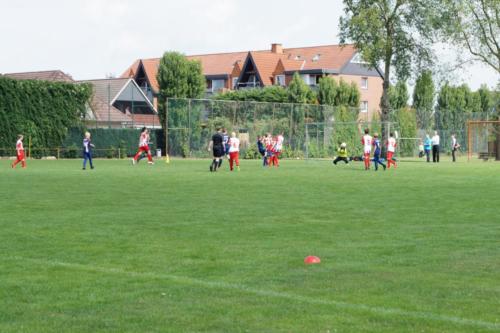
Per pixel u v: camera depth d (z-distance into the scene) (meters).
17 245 13.07
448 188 26.45
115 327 7.83
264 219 16.84
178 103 59.94
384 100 64.56
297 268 10.95
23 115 59.34
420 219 16.86
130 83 86.00
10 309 8.55
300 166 46.41
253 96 81.62
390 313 8.33
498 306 8.68
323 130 65.00
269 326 7.84
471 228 15.30
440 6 61.41
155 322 8.00
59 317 8.22
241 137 62.09
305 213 18.06
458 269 10.88
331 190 25.38
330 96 80.56
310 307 8.60
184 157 60.22
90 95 63.94
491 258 11.77
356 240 13.68
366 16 60.69
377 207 19.53
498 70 61.88
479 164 50.66
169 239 13.78
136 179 31.12
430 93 92.69
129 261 11.52
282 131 63.84
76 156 62.19
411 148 69.12
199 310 8.49
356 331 7.64
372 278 10.23
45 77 82.62
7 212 18.20
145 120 87.38
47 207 19.39
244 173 36.66
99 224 15.95
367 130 41.72
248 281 10.02
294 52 101.81
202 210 18.70
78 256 11.98
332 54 97.88
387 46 61.97
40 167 42.69
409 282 9.98
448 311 8.45
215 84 104.81
